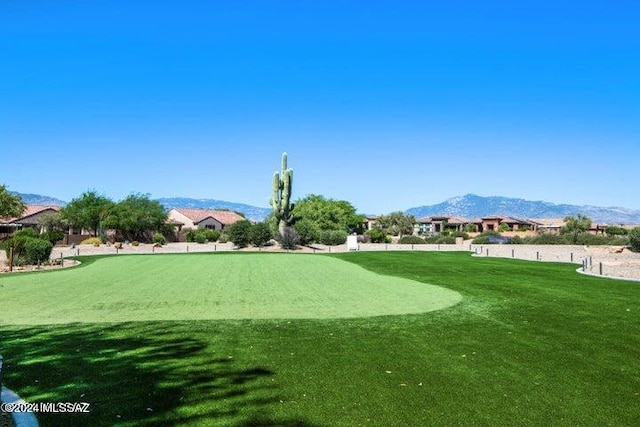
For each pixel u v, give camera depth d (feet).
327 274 83.66
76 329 39.29
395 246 204.54
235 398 24.09
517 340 35.63
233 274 83.76
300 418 21.86
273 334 37.45
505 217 414.82
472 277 78.02
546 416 22.29
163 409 22.66
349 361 30.32
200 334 37.40
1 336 36.83
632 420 21.91
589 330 38.86
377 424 21.39
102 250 172.24
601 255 132.26
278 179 186.80
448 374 27.89
